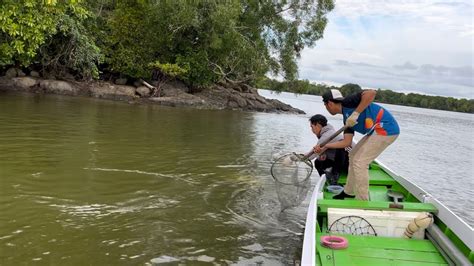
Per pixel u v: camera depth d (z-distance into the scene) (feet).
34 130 36.47
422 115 189.37
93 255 15.28
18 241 15.87
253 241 17.66
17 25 38.06
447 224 14.75
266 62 86.02
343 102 17.67
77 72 76.84
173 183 25.09
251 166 31.37
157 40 79.77
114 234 17.21
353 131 18.88
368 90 17.01
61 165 26.35
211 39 78.48
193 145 37.88
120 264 14.76
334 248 13.21
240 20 85.30
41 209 19.10
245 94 92.02
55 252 15.26
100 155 29.91
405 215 15.34
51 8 40.34
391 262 12.53
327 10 87.56
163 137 40.24
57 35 69.26
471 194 31.50
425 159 47.24
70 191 21.85
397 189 21.70
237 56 83.82
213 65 85.51
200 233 18.08
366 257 12.77
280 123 66.08
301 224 19.89
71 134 36.37
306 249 12.03
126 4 80.43
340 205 15.88
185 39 83.20
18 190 21.22
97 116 49.39
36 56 72.69
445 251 13.08
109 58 78.43
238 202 22.53
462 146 65.51
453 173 39.75
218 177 27.37
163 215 19.79
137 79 81.82
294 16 86.74
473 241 12.85
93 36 77.82
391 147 54.75
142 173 26.48
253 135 49.11
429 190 31.81
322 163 23.26
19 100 56.59
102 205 20.34
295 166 21.80
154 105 72.33
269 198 23.52
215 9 78.07
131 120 49.49
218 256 16.03
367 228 15.33
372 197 20.17
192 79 83.82
